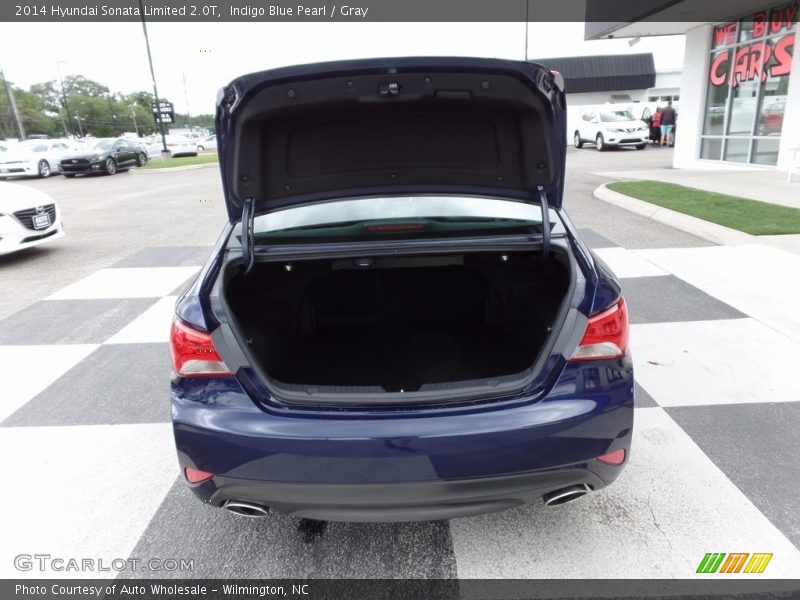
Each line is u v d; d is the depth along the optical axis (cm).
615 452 189
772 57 1147
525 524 233
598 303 190
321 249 218
